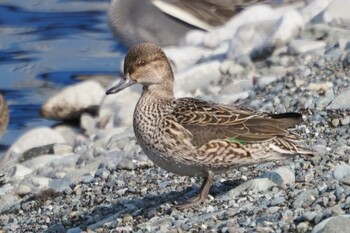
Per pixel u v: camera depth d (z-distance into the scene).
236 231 9.91
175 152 10.95
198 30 21.70
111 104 18.25
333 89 14.38
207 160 10.91
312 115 13.55
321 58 16.09
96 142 15.58
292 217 10.00
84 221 11.84
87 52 22.61
